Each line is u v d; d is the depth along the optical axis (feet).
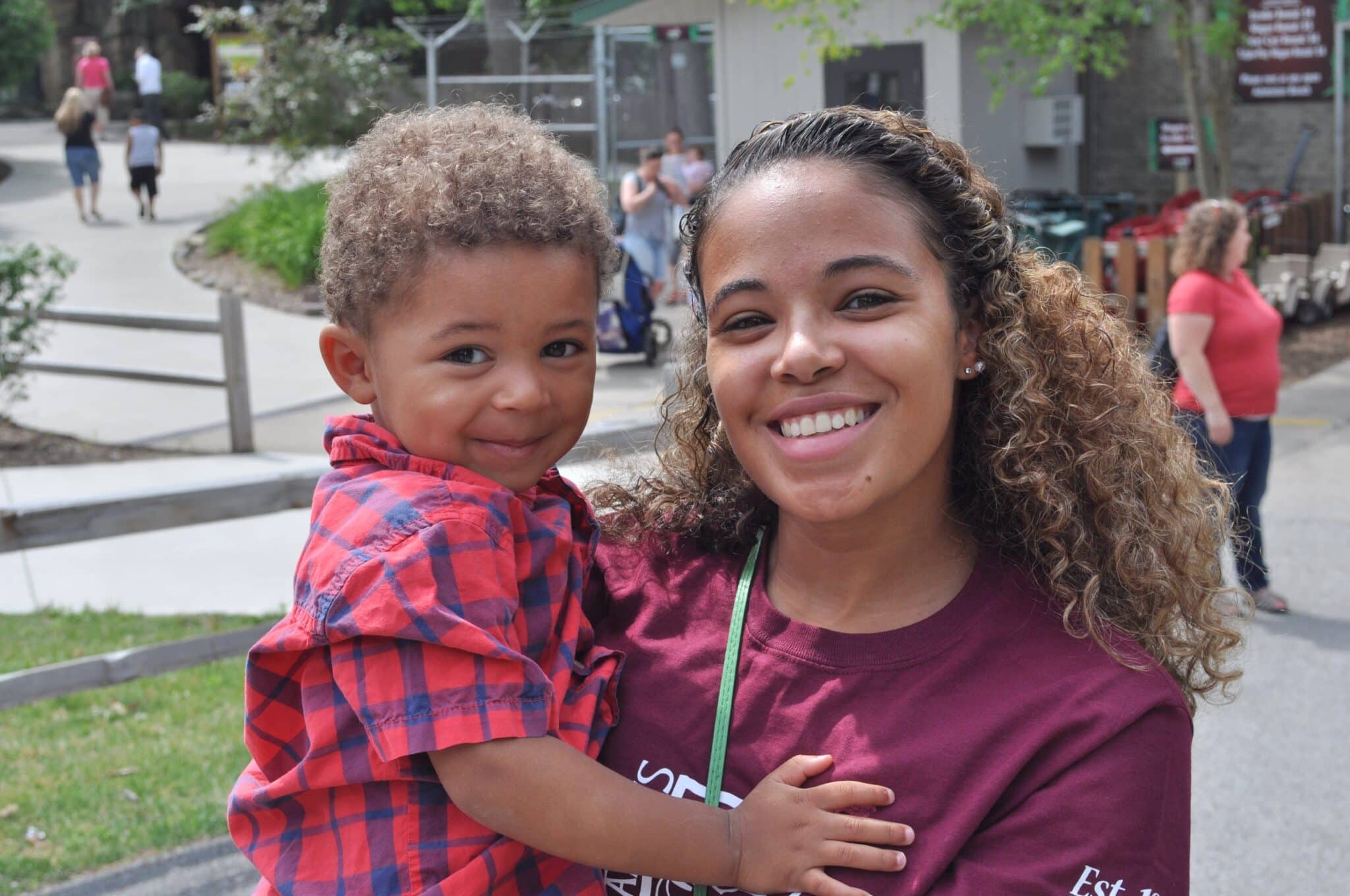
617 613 5.64
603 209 5.47
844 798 4.51
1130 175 54.95
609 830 4.59
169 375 30.32
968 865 4.34
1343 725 15.29
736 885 4.56
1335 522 23.39
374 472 5.22
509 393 5.06
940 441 4.74
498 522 5.01
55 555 23.35
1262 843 12.87
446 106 5.93
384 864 4.84
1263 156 52.75
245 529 25.11
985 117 47.57
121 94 99.30
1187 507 5.62
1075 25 34.55
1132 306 36.94
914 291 4.62
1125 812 4.27
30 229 59.47
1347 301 44.70
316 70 55.36
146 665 13.70
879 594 4.98
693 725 5.03
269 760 5.24
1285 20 51.26
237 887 12.26
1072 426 5.22
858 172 4.67
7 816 13.48
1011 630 4.77
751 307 4.70
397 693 4.70
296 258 48.03
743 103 44.73
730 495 5.71
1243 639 5.68
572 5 70.90
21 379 32.30
